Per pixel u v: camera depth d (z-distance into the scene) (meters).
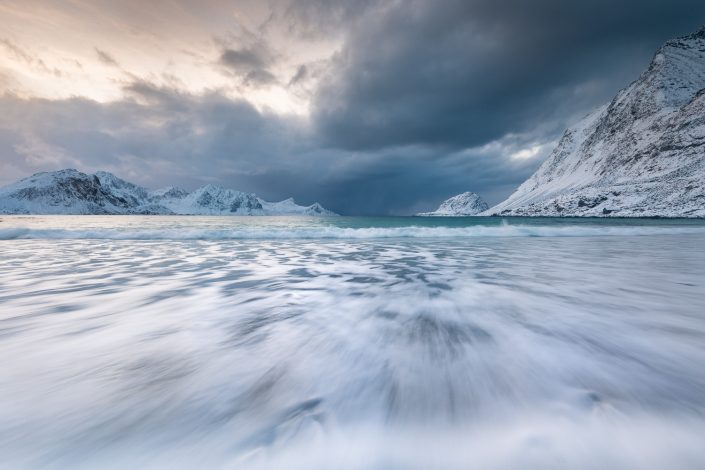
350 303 4.11
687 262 7.81
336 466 1.39
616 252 9.98
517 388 1.98
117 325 3.30
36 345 2.77
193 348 2.69
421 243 13.07
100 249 10.95
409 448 1.49
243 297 4.46
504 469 1.36
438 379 2.11
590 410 1.73
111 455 1.48
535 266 7.24
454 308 3.83
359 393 1.96
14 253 9.81
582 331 2.98
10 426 1.67
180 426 1.67
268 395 1.95
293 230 17.80
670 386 1.97
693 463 1.37
